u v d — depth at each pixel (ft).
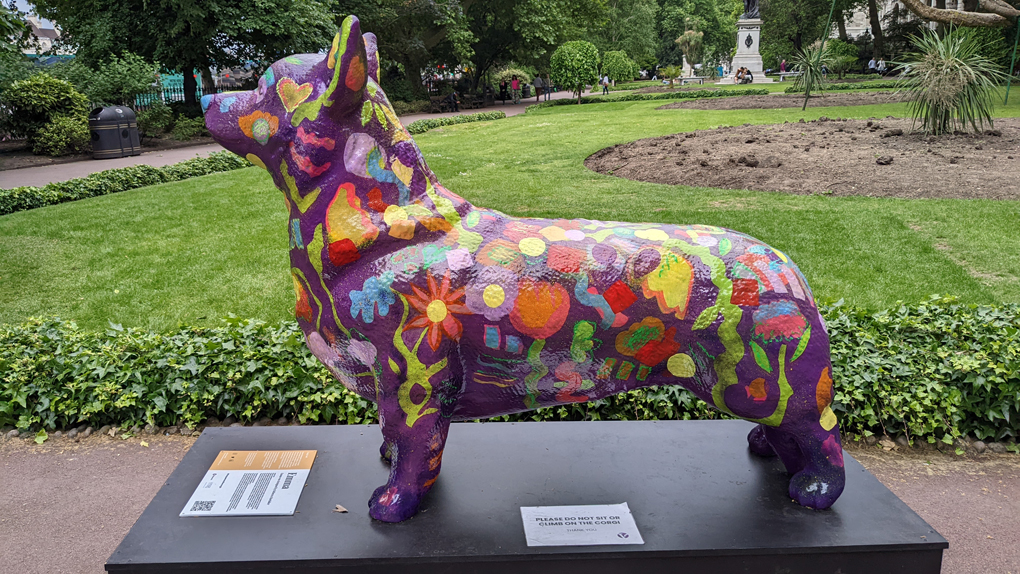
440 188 7.16
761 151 39.63
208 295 20.10
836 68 128.36
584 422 10.00
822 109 67.67
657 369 7.17
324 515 7.51
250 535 7.13
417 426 7.07
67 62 65.67
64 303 19.57
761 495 7.97
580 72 99.50
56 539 9.89
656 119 66.18
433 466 7.36
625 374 7.17
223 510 7.57
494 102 125.49
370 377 7.33
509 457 8.92
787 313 6.72
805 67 66.95
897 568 7.19
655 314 6.75
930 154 36.22
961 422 12.47
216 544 6.97
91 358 13.84
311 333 7.36
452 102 102.73
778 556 7.04
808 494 7.57
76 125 56.54
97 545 9.75
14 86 55.57
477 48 112.57
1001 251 21.33
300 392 12.98
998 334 13.50
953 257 21.06
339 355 7.24
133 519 10.40
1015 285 18.76
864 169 33.32
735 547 6.95
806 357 6.82
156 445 12.68
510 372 7.06
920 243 22.25
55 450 12.53
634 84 188.24
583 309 6.70
